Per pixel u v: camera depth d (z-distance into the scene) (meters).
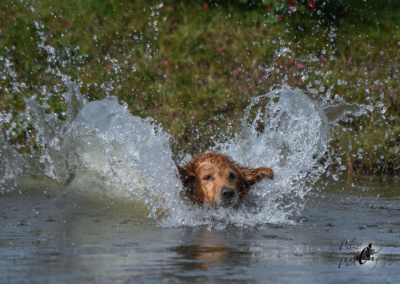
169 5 18.45
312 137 11.15
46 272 5.40
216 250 6.43
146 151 10.12
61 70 15.38
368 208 9.53
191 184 9.84
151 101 14.88
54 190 10.30
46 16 17.14
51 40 16.23
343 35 18.36
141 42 16.88
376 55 17.53
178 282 5.07
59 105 13.81
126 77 15.41
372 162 13.47
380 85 15.73
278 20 18.30
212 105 14.80
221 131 13.93
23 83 13.96
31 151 12.13
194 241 6.96
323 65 16.72
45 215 8.61
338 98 14.97
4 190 10.12
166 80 15.39
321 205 9.75
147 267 5.60
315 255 6.27
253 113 14.47
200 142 13.67
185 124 14.02
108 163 10.56
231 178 9.67
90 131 10.64
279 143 11.34
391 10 19.67
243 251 6.40
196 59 16.39
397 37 18.25
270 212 9.19
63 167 10.88
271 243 6.88
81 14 17.52
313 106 11.40
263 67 16.42
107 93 14.58
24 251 6.29
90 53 16.17
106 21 17.47
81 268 5.55
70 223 8.07
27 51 15.61
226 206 9.18
